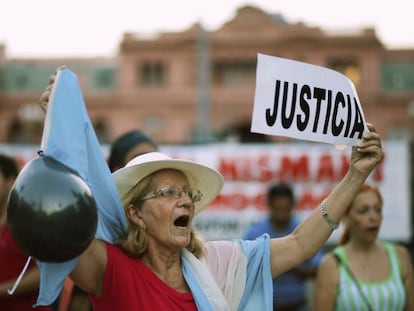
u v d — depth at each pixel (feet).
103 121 188.14
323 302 14.12
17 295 13.61
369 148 10.32
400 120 182.70
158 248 9.59
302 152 35.24
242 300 9.94
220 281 9.79
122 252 9.48
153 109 185.78
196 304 9.30
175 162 9.68
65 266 8.62
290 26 185.26
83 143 9.02
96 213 8.47
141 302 9.16
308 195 35.24
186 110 185.16
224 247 10.09
